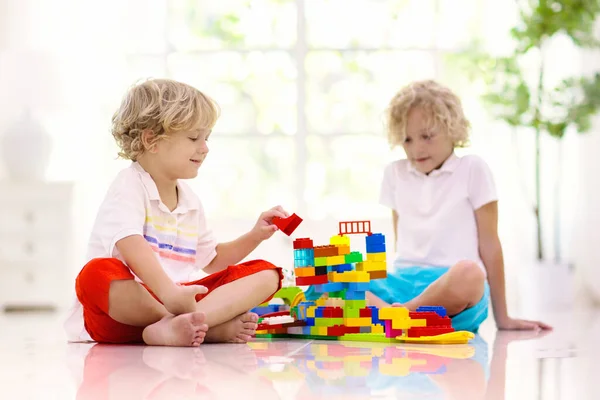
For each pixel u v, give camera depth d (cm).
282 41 451
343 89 449
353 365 126
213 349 154
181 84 178
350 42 449
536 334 198
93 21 445
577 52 404
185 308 156
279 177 450
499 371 119
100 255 168
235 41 452
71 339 179
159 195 175
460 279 190
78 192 425
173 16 452
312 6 450
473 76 405
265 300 169
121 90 447
